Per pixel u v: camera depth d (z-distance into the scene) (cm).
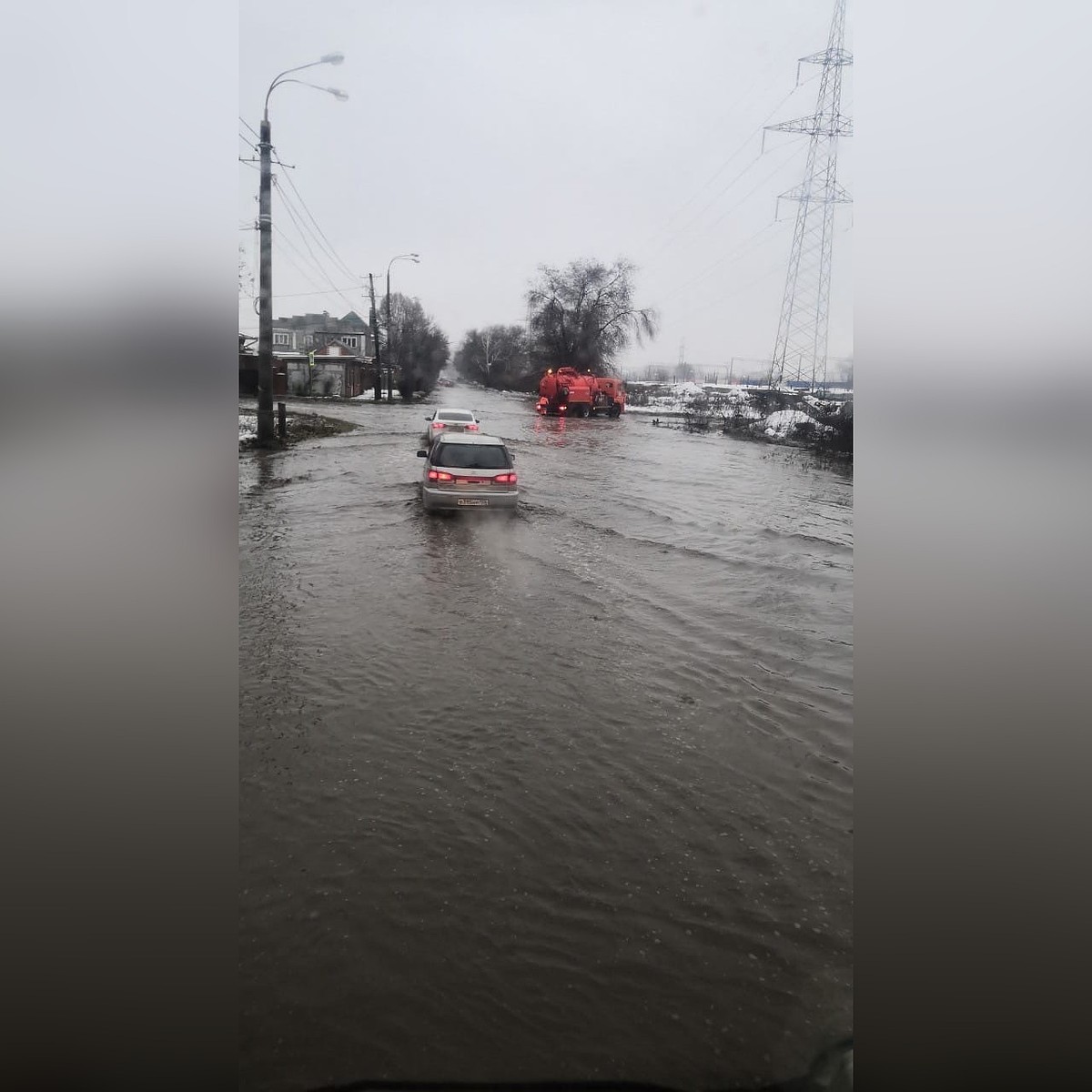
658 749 508
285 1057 290
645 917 362
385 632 697
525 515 1248
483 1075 283
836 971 330
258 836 400
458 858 395
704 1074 288
